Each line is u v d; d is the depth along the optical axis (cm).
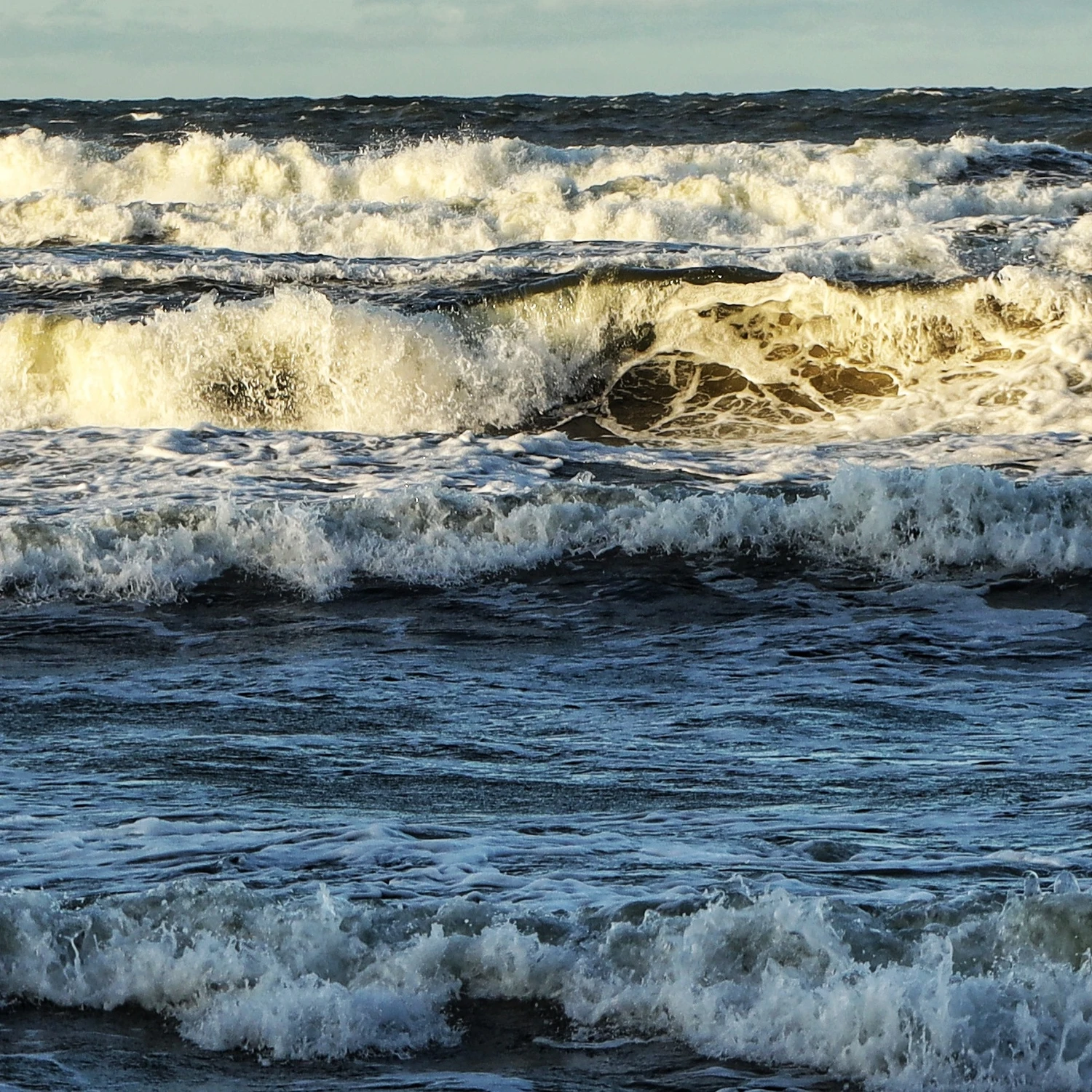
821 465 4722
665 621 3581
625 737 2733
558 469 4628
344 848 1988
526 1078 1393
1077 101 13338
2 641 3431
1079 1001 1404
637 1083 1380
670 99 15375
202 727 2795
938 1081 1355
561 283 6588
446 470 4562
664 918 1593
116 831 2086
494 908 1641
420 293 6781
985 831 2112
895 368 6325
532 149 10581
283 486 4394
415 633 3503
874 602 3694
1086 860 1934
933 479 4028
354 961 1567
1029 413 5738
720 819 2194
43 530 3881
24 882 1827
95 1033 1488
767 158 9962
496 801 2314
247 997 1509
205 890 1683
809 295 6550
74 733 2745
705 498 4100
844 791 2369
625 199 8706
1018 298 6412
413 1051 1455
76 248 7719
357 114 14688
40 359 6306
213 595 3738
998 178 9300
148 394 6247
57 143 11281
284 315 6316
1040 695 3025
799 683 3122
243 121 14512
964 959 1495
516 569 3897
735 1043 1435
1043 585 3766
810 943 1518
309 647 3400
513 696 3034
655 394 6350
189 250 7631
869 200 8438
